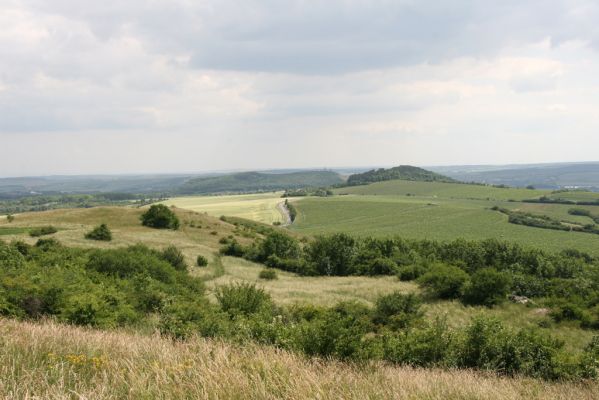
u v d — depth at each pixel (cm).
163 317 1361
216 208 18162
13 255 2944
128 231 7106
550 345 1446
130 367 534
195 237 7600
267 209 17538
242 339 1028
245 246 7275
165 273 3084
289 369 586
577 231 11725
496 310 3647
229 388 473
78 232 6059
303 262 6500
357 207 16688
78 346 665
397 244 7238
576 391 977
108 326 1243
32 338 670
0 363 529
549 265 5812
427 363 1261
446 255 6556
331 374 609
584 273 5397
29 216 7569
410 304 2962
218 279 5006
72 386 473
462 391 669
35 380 473
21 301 1252
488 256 6250
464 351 1361
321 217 15275
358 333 952
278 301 3675
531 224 12681
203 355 629
